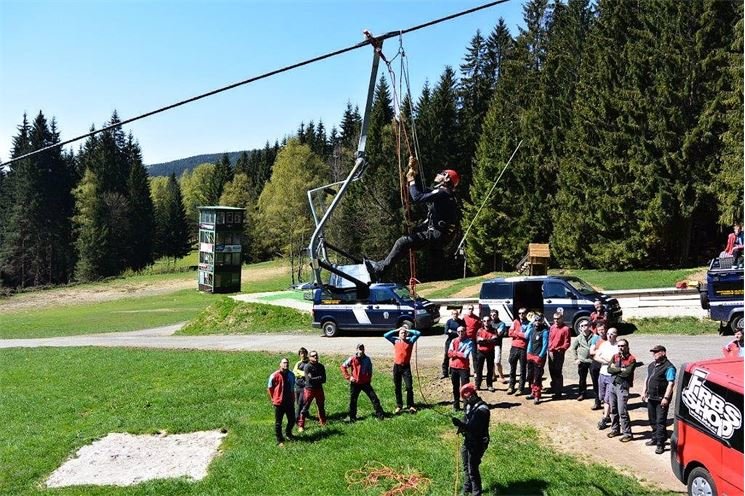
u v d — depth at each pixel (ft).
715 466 32.24
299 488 40.45
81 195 333.42
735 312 71.87
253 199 379.55
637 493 37.35
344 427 50.98
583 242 155.94
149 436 53.98
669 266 142.41
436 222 23.41
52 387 74.59
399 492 38.78
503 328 62.80
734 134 114.83
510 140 179.83
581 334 55.11
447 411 53.26
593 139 153.58
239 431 52.60
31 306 238.89
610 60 148.46
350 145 291.79
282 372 48.60
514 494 37.55
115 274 339.57
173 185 494.59
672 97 131.85
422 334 93.40
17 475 46.75
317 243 25.64
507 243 180.96
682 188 130.21
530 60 201.98
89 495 42.52
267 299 131.44
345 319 96.02
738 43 116.16
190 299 223.30
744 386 29.99
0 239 350.84
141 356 90.74
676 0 131.95
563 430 48.44
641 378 59.82
